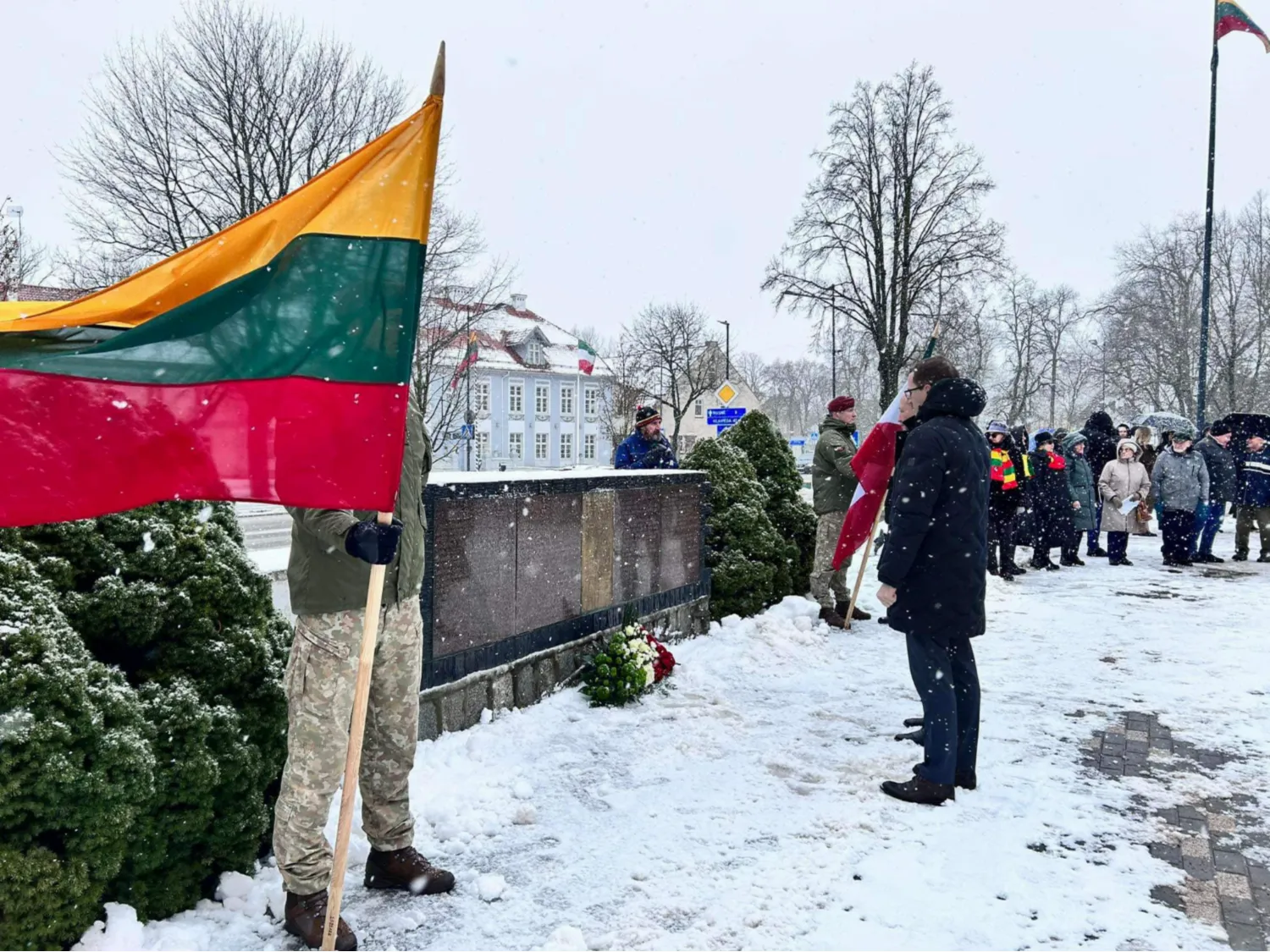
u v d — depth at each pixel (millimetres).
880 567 3742
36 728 2350
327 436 2582
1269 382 40344
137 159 20297
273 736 3197
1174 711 5004
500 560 4617
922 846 3289
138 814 2615
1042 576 10297
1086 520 11859
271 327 2617
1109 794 3828
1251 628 7207
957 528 3701
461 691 4379
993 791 3840
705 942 2648
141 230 20688
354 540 2494
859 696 5258
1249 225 40094
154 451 2541
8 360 2463
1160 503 11344
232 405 2578
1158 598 8664
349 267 2645
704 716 4816
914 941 2654
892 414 6055
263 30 20734
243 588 3248
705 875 3061
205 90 20547
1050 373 52969
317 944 2598
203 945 2600
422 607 4121
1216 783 3967
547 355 58375
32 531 2887
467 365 27328
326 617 2682
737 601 7059
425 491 4102
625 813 3566
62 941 2412
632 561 5793
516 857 3191
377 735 2906
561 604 5117
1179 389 40156
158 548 3076
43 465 2471
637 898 2906
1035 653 6352
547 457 57156
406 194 2668
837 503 7102
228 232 2668
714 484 7324
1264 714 4938
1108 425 13891
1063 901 2900
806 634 6664
